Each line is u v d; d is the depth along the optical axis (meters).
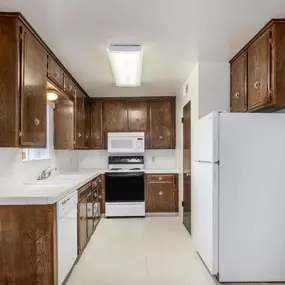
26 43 2.50
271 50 2.59
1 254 2.43
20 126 2.38
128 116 5.98
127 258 3.50
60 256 2.61
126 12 2.33
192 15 2.39
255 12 2.36
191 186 4.23
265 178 2.84
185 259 3.45
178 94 5.52
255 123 2.85
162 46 3.10
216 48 3.19
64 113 4.48
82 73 4.11
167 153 6.20
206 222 3.05
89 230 4.13
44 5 2.20
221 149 2.84
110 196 5.59
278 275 2.82
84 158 6.23
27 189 2.83
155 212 5.69
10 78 2.35
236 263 2.82
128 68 3.62
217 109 3.72
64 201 2.74
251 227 2.83
